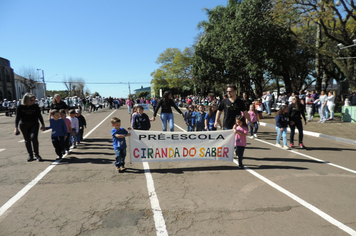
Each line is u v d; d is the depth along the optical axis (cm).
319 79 2256
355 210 349
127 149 761
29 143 620
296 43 2019
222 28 2397
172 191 421
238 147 553
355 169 546
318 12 1673
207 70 2641
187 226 308
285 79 2173
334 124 1227
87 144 844
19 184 456
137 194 409
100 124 1484
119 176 502
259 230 298
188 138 573
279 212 344
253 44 1933
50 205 368
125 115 2195
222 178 488
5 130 1332
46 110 2966
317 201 379
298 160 624
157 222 318
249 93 2769
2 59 4656
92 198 393
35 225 311
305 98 1498
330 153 699
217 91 4944
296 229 300
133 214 340
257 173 519
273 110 2125
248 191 420
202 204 370
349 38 1806
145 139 562
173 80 4988
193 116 867
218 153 582
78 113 887
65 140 704
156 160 567
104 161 619
